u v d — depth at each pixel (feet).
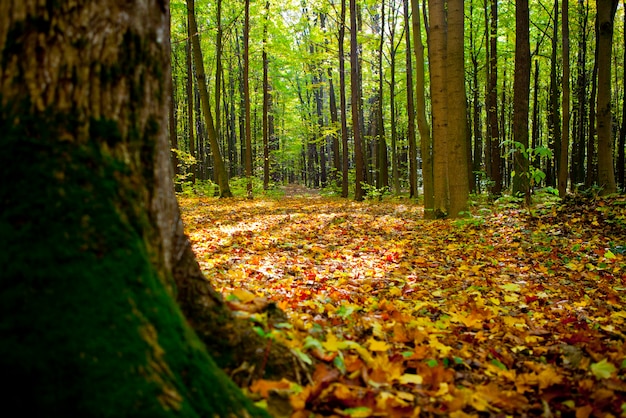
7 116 5.91
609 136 35.19
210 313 7.61
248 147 65.16
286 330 9.06
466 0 69.51
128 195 6.30
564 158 44.50
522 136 41.37
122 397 4.93
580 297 16.56
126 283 5.67
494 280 18.99
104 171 6.09
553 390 8.93
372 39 75.51
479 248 25.20
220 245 25.14
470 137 68.69
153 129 6.88
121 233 5.92
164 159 7.14
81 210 5.71
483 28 73.97
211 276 17.02
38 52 6.02
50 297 5.23
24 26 6.04
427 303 14.49
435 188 38.06
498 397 8.48
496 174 57.00
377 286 17.70
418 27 41.70
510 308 15.43
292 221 36.60
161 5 7.22
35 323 5.08
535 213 31.91
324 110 131.13
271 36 72.18
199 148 108.99
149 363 5.33
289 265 20.93
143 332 5.50
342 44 70.54
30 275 5.28
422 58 41.98
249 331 7.79
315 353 8.54
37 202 5.59
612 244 23.40
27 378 4.83
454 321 13.46
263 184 77.05
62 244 5.49
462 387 9.05
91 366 4.97
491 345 11.71
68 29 6.09
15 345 4.96
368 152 120.67
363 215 42.24
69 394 4.82
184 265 7.54
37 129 5.88
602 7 34.65
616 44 81.35
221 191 62.69
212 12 79.97
